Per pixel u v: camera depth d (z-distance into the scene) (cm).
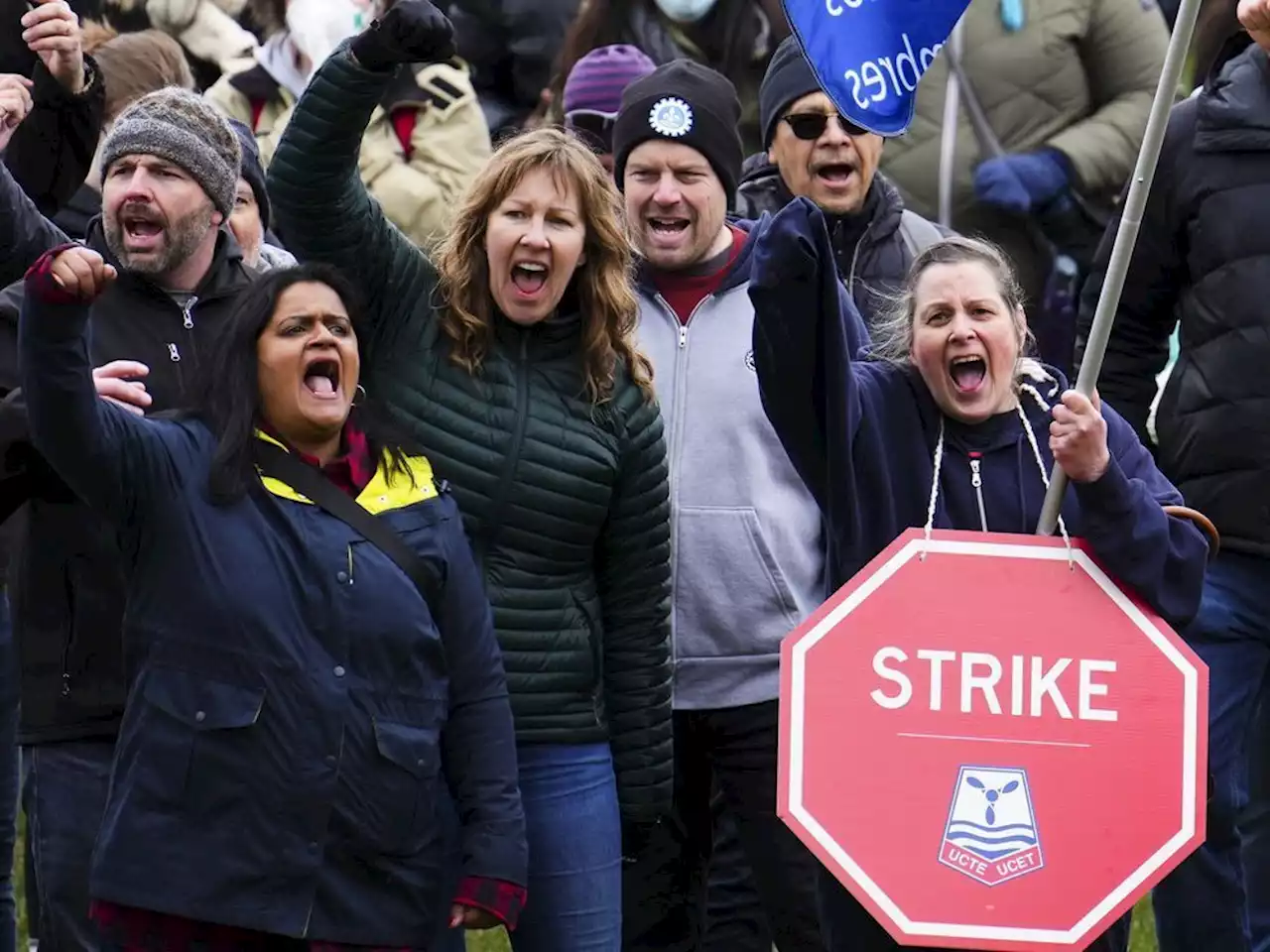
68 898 1786
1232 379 2131
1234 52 2212
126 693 1711
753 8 2633
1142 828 1588
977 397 1689
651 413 1808
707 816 2027
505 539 1756
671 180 2000
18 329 1712
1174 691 1597
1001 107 2612
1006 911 1578
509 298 1759
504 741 1672
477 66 2820
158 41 2386
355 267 1748
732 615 1983
